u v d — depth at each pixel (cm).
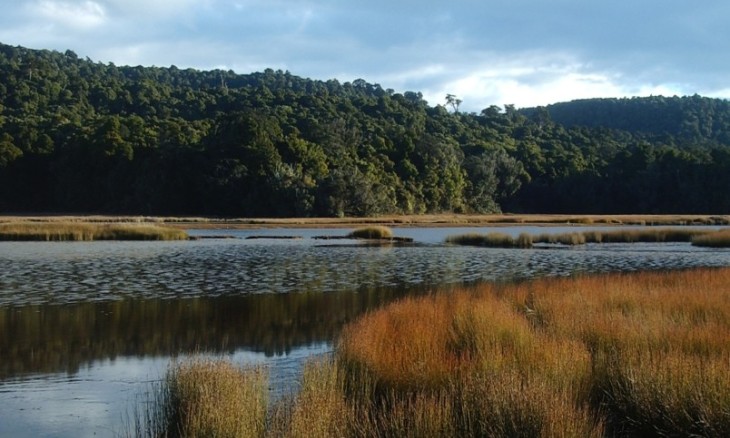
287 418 838
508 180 12675
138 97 14388
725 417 824
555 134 17875
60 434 948
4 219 7125
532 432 782
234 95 15400
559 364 1023
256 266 3278
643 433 907
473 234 5094
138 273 2920
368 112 16038
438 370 1018
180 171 9694
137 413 1037
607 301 1609
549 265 3416
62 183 10125
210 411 819
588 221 8400
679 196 11369
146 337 1617
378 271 3105
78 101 13812
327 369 1023
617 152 13688
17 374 1277
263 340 1588
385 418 838
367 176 10075
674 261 3653
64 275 2811
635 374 970
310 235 5872
